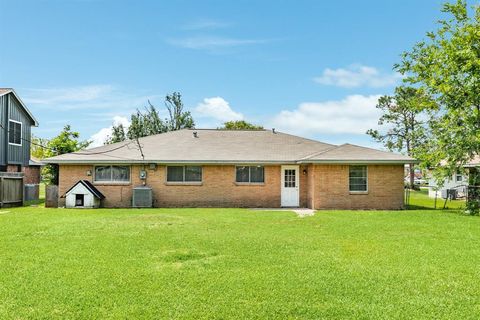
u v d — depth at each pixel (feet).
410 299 20.58
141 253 30.63
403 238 37.65
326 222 48.91
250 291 21.68
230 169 75.05
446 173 66.28
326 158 69.82
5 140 86.53
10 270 25.64
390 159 69.36
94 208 71.46
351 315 18.54
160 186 74.79
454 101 66.64
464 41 65.57
